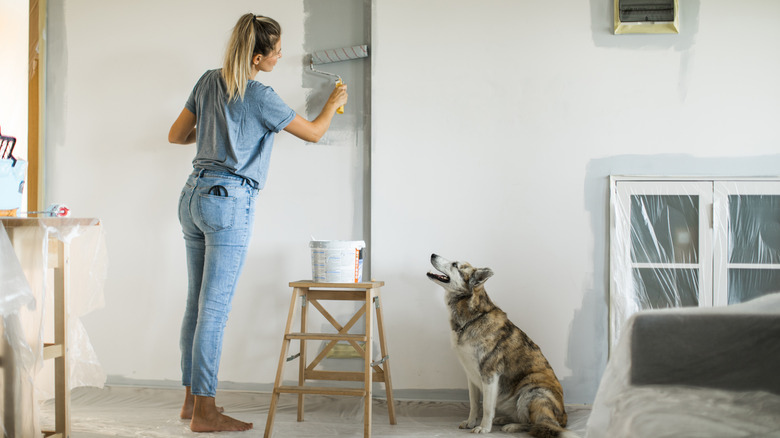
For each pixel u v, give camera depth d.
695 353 1.33
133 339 2.95
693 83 2.69
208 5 2.96
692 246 2.67
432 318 2.77
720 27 2.68
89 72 3.02
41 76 3.03
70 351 2.07
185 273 2.94
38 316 1.84
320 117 2.55
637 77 2.72
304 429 2.36
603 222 2.72
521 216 2.76
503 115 2.78
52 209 2.12
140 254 2.96
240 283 2.90
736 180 2.65
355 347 2.42
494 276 2.76
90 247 2.09
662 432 1.10
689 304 2.66
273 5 2.92
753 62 2.67
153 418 2.47
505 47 2.78
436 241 2.79
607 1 2.73
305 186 2.89
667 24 2.66
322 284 2.36
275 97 2.30
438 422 2.51
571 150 2.75
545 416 2.21
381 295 2.80
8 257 1.76
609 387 1.40
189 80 2.97
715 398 1.25
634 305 2.68
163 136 2.97
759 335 1.30
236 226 2.28
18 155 2.35
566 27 2.76
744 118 2.66
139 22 3.00
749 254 2.63
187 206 2.29
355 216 2.87
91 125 3.02
